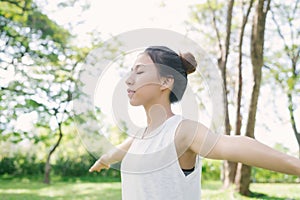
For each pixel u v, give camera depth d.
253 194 8.16
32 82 8.98
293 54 12.23
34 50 9.06
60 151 13.03
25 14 9.02
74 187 10.02
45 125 9.74
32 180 11.70
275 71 12.64
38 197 8.21
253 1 8.27
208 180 12.61
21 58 8.99
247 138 1.26
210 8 9.29
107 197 8.30
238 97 8.40
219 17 11.44
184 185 1.37
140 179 1.40
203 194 8.04
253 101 7.82
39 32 9.28
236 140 1.25
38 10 9.23
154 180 1.37
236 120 8.33
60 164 12.84
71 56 9.13
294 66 12.26
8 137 9.95
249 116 7.81
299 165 1.17
